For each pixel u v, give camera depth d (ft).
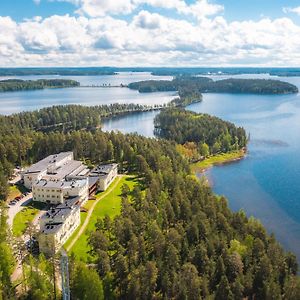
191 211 566.77
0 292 382.83
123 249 458.50
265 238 517.96
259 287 433.07
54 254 436.76
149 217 545.44
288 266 469.16
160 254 469.98
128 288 416.87
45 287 394.32
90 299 385.29
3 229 492.54
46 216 545.44
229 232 518.37
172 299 415.03
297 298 400.47
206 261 454.40
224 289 409.49
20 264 464.65
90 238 497.46
